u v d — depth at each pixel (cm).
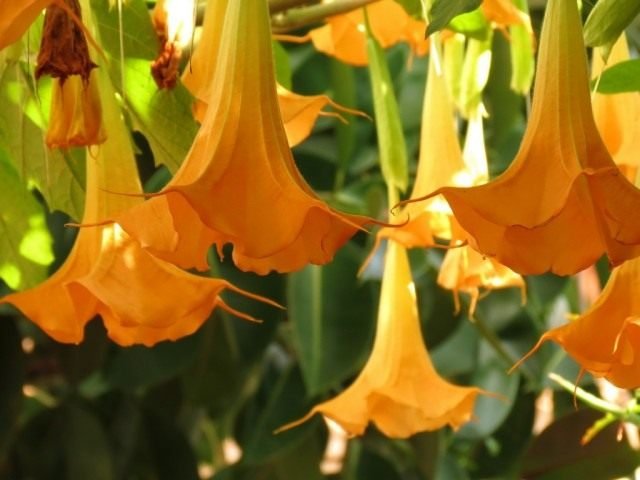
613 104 196
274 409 271
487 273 205
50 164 198
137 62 188
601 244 161
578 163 164
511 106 256
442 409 209
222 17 189
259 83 166
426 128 210
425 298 266
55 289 174
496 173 267
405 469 283
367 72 279
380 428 209
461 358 275
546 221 161
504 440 282
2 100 196
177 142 188
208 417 302
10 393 263
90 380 292
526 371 262
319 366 254
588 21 179
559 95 166
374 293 261
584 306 276
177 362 268
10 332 265
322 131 277
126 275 172
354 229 161
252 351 263
